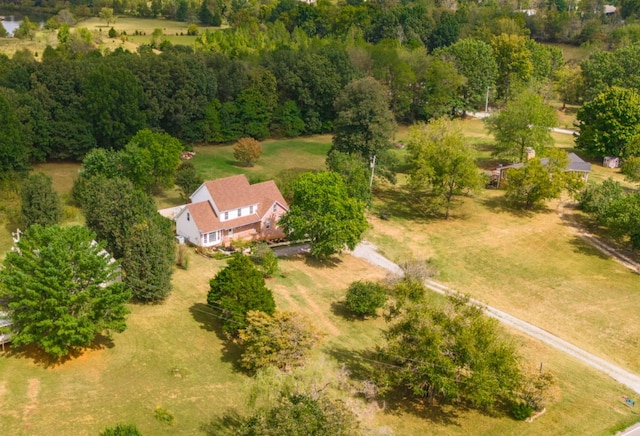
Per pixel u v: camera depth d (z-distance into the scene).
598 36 180.38
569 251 74.56
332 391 39.06
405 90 123.81
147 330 48.44
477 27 169.75
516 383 41.66
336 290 60.88
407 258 70.31
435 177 81.06
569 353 53.59
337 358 47.72
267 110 114.69
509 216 83.94
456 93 125.56
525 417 42.56
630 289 66.25
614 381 49.72
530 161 85.38
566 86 142.75
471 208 86.19
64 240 43.12
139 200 58.78
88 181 65.75
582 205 86.12
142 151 76.31
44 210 64.75
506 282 66.81
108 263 48.69
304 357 43.66
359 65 123.31
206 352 46.62
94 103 92.38
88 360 43.53
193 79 103.81
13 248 55.16
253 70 114.19
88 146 94.56
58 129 92.88
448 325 42.62
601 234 79.56
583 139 104.00
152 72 100.12
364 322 55.06
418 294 49.06
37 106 91.12
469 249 74.00
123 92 93.56
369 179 82.19
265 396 37.28
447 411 43.03
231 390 42.12
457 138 83.31
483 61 128.50
